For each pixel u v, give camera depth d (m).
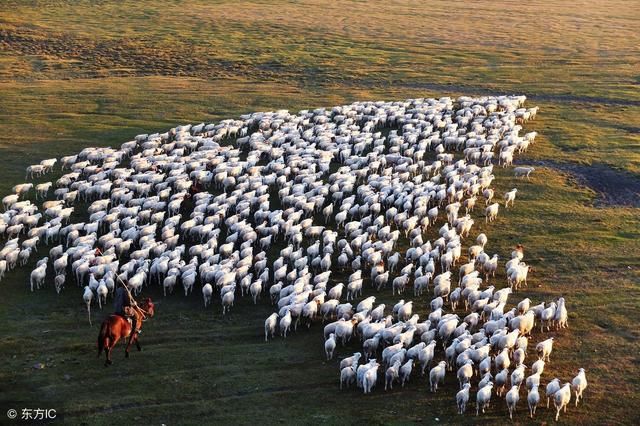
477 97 83.12
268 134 65.69
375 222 49.72
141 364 35.62
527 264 46.66
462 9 137.00
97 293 41.56
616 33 119.19
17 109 77.56
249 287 42.38
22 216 49.00
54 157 64.25
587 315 40.12
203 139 63.97
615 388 33.44
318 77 92.25
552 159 64.69
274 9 132.12
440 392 33.47
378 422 31.12
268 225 51.06
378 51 105.31
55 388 33.38
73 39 106.00
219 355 36.62
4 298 42.22
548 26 124.25
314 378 34.66
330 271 44.66
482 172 57.81
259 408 32.22
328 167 58.59
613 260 46.94
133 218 50.25
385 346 36.59
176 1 135.75
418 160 61.06
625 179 60.72
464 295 41.09
